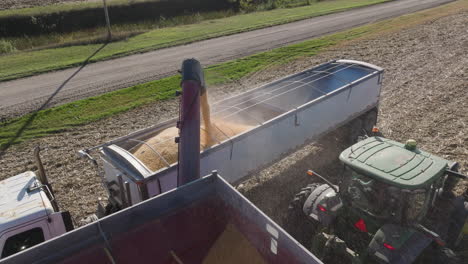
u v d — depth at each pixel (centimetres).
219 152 820
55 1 3947
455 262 628
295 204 773
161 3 3853
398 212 598
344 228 686
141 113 1592
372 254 588
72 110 1642
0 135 1419
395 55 2164
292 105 1116
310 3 4612
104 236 463
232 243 523
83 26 3331
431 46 2286
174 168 745
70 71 2203
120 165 779
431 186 622
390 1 4319
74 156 1241
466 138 1172
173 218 521
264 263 484
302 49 2452
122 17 3566
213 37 2925
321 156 1157
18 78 2100
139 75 2084
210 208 553
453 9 3453
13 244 634
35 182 740
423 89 1623
